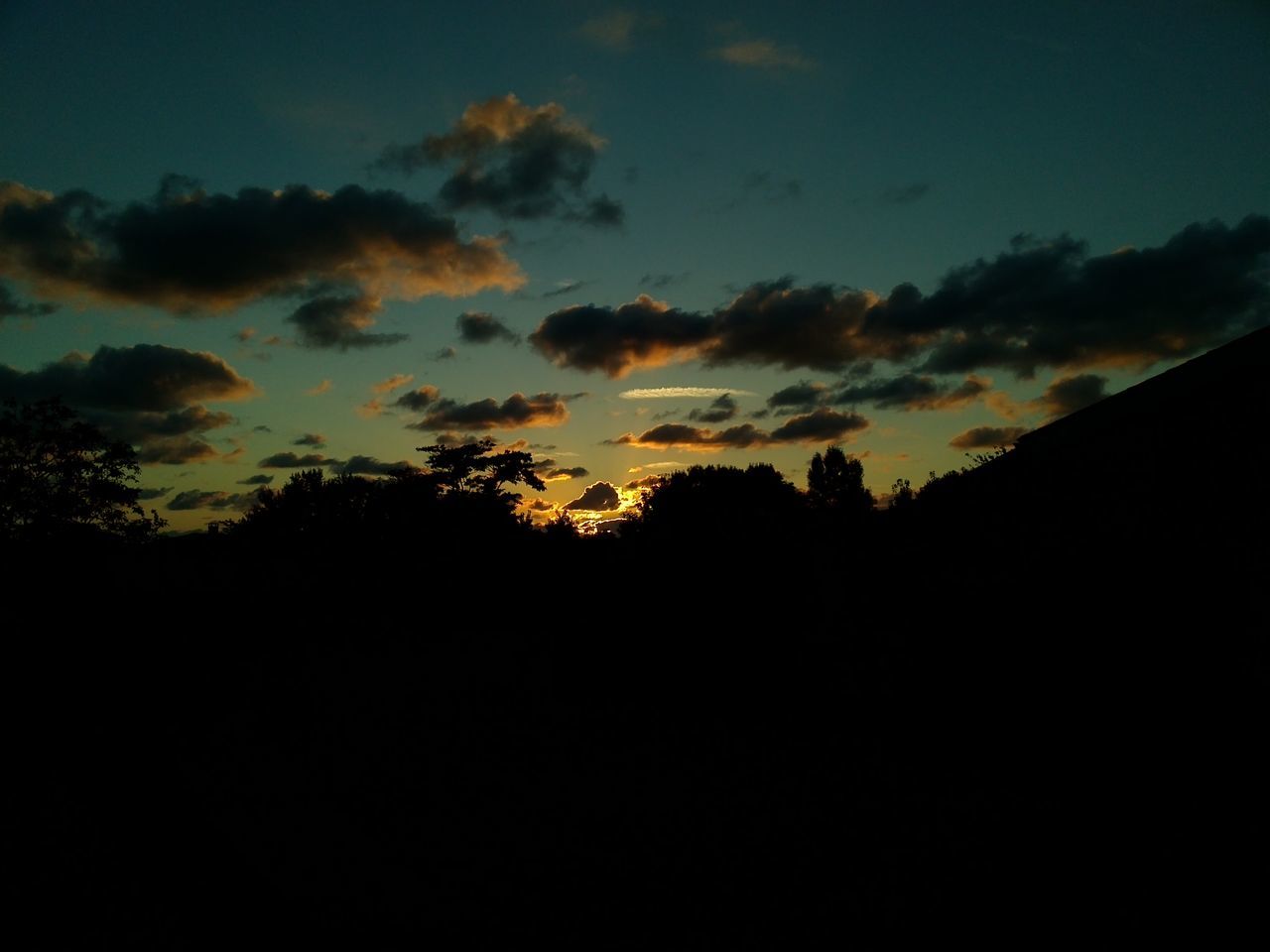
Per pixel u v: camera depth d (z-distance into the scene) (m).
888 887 5.91
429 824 7.88
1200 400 9.39
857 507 14.14
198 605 28.91
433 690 17.11
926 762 9.16
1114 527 10.16
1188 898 5.25
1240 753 8.06
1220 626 8.85
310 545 39.72
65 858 7.04
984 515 11.85
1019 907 5.40
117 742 11.39
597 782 9.17
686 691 14.79
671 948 5.27
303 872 6.65
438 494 40.84
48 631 21.94
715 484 45.06
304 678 19.48
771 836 7.09
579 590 20.39
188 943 5.50
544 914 5.80
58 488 38.41
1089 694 9.95
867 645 12.56
